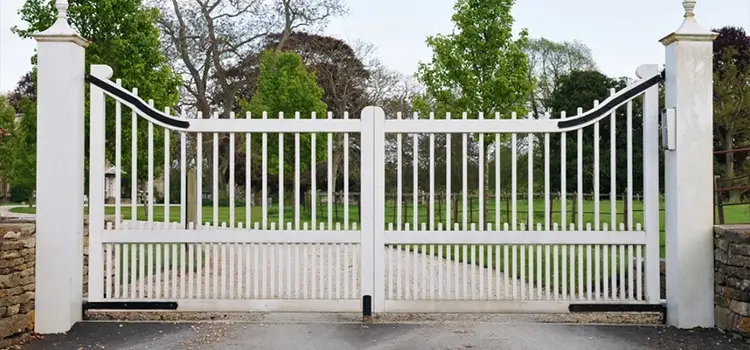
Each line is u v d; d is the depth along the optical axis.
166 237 6.10
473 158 23.14
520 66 13.37
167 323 6.12
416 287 6.16
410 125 6.10
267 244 6.18
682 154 5.86
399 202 6.14
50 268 5.84
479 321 6.31
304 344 5.48
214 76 32.16
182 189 6.21
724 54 28.48
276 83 20.33
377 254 6.08
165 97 12.97
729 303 5.62
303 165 19.14
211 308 6.13
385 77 34.03
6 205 35.00
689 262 5.86
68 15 11.77
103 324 6.04
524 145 26.14
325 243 6.11
